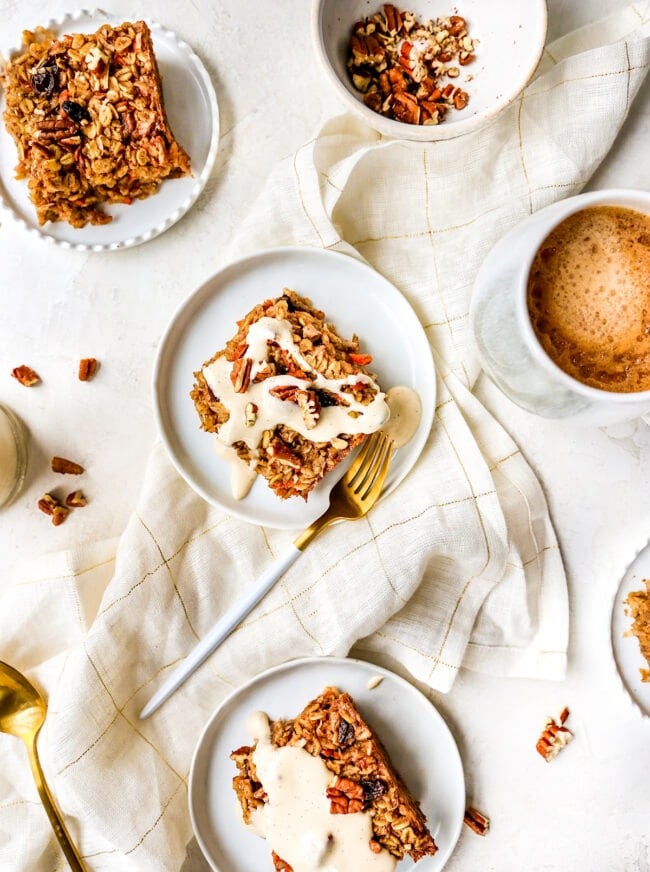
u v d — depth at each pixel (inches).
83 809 24.8
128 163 24.0
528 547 25.1
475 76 24.3
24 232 25.3
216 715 25.0
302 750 24.6
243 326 24.1
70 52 23.9
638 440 25.2
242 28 25.0
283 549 25.2
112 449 25.8
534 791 25.8
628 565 24.6
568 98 24.0
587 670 25.5
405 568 24.3
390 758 25.3
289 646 25.1
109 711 25.0
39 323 25.5
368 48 24.0
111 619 24.7
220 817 25.6
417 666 25.2
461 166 24.4
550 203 24.5
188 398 24.8
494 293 21.5
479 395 25.4
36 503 25.9
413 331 24.5
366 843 24.2
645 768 25.5
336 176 24.1
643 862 25.6
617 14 24.5
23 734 25.4
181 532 25.0
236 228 25.3
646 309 21.5
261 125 25.1
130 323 25.5
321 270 24.6
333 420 23.5
